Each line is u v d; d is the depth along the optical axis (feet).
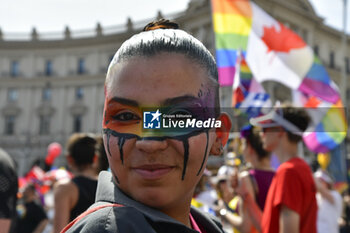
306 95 10.91
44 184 28.53
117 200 2.27
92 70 126.62
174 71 2.18
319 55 105.09
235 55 11.30
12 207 5.97
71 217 7.64
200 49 2.38
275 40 11.34
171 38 2.26
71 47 129.90
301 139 6.56
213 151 2.76
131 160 2.17
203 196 11.40
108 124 2.27
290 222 5.49
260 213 6.86
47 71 131.23
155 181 2.14
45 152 122.11
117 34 121.80
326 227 10.95
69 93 127.03
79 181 7.88
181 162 2.19
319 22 100.01
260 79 10.96
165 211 2.40
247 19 11.58
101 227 2.01
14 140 125.08
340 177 19.35
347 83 110.11
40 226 14.60
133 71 2.18
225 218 7.88
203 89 2.30
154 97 2.13
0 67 132.05
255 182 7.34
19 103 128.77
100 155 8.62
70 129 123.95
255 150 7.91
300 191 5.72
